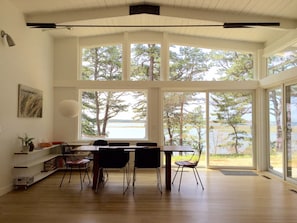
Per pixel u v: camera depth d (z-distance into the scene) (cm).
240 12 570
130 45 766
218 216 383
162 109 767
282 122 619
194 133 765
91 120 767
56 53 749
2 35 481
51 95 733
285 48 628
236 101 760
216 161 759
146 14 592
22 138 545
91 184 571
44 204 437
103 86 746
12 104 519
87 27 679
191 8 584
